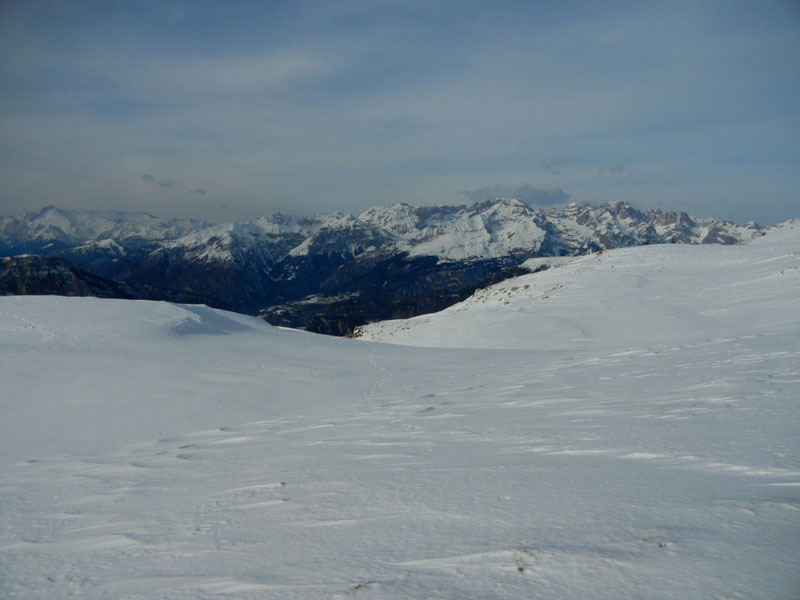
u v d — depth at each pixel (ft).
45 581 14.37
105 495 25.49
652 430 24.02
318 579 11.68
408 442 28.94
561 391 41.57
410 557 12.34
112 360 81.15
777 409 25.11
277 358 89.10
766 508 13.04
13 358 79.36
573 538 12.34
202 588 12.19
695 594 9.16
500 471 19.79
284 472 24.93
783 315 103.60
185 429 52.19
